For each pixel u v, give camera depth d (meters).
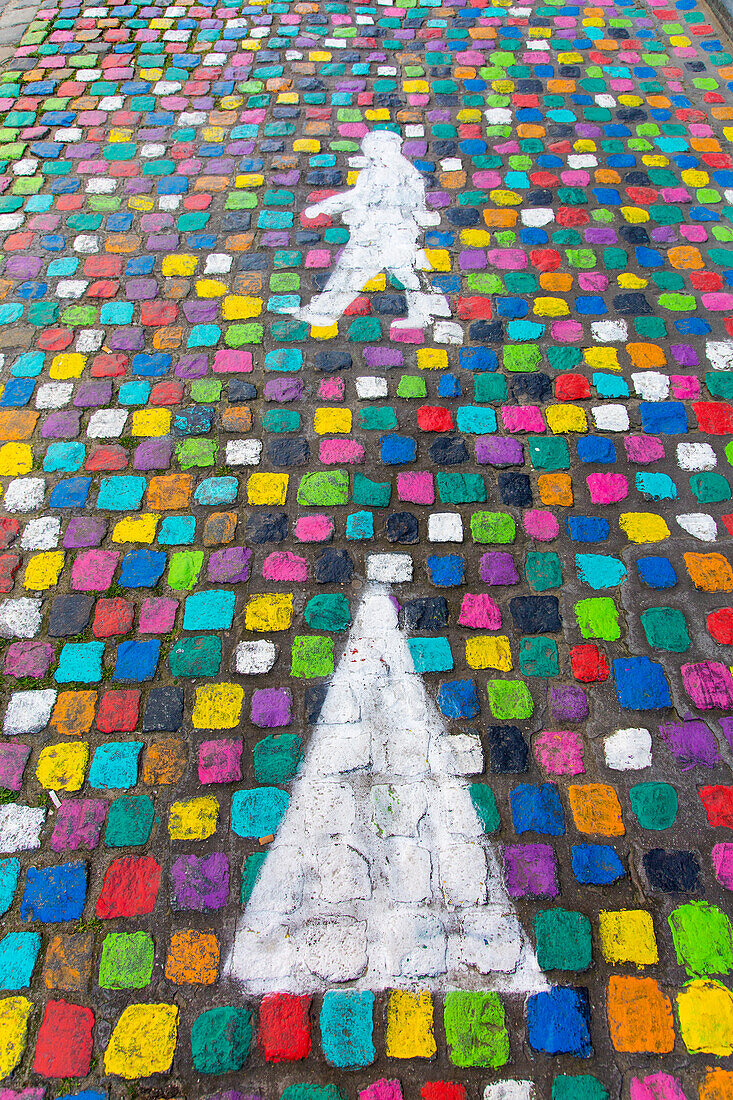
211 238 3.71
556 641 2.62
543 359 3.31
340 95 4.39
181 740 2.43
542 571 2.76
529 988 2.07
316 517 2.86
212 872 2.22
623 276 3.60
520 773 2.38
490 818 2.30
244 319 3.42
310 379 3.23
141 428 3.10
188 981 2.08
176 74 4.52
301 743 2.42
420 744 2.42
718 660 2.59
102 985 2.07
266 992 2.06
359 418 3.12
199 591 2.71
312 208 3.83
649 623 2.65
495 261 3.64
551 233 3.75
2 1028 2.03
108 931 2.14
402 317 3.44
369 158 4.05
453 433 3.08
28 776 2.37
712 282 3.59
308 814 2.30
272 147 4.10
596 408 3.17
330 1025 2.02
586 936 2.14
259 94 4.39
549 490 2.95
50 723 2.46
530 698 2.51
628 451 3.05
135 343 3.35
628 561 2.79
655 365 3.31
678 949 2.13
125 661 2.57
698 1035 2.03
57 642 2.62
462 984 2.07
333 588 2.71
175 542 2.82
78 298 3.50
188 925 2.15
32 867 2.23
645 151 4.14
